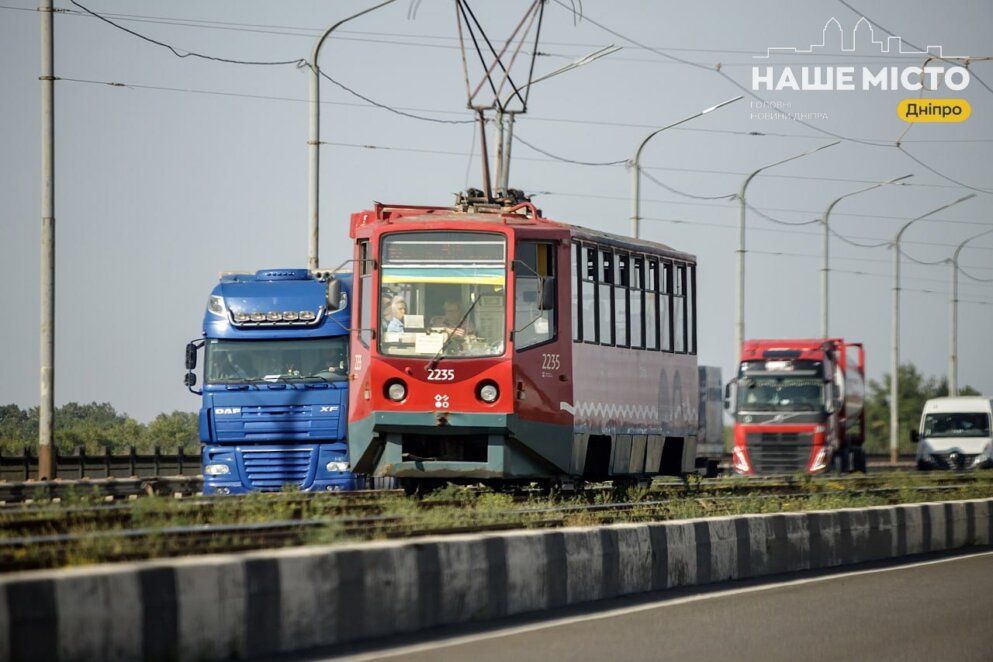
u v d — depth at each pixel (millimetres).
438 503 68625
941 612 47062
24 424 182375
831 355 168125
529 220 77500
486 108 92500
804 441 162500
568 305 77125
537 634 39906
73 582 29516
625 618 44000
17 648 28094
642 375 88250
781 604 48719
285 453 91188
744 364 166125
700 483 117438
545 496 77625
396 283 74625
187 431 186875
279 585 35000
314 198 114938
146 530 41625
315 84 114938
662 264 92625
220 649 33094
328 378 91438
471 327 73938
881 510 70062
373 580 38344
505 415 73188
